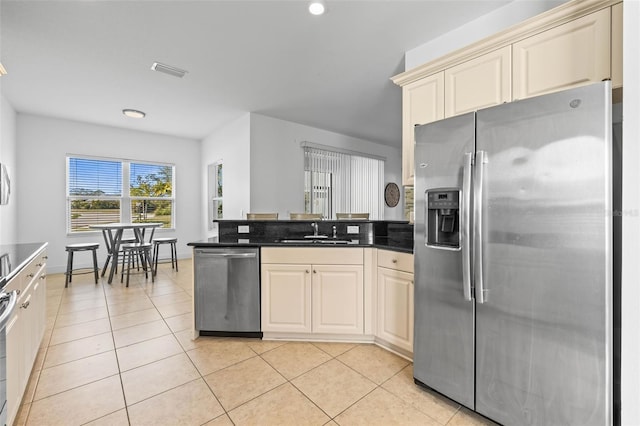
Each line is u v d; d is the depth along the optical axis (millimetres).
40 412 1663
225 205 5336
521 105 1410
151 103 4227
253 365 2168
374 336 2514
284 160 5074
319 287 2516
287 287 2545
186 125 5383
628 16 1041
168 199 6180
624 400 1068
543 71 1722
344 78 3426
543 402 1369
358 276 2482
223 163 5422
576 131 1271
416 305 1882
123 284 4367
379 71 3244
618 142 1471
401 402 1769
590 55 1558
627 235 1054
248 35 2559
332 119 5016
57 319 3016
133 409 1697
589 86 1241
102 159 5379
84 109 4480
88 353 2332
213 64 3078
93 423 1586
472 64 2037
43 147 4844
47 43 2658
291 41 2656
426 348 1833
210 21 2363
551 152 1331
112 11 2229
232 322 2578
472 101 2033
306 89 3744
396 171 7316
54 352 2342
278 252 2553
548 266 1347
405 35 2559
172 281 4551
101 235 5422
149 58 2945
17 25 2389
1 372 1301
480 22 2324
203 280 2576
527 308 1407
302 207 5320
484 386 1562
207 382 1960
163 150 6059
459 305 1656
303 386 1920
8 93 3826
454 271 1679
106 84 3562
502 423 1497
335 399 1794
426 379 1837
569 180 1289
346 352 2363
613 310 1328
